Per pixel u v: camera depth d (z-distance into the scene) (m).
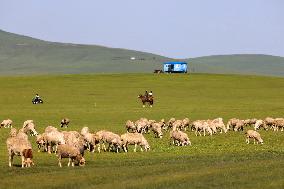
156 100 107.62
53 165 37.38
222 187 29.12
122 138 45.78
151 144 51.09
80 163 36.66
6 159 39.78
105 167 36.06
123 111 86.31
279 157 40.94
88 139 44.38
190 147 49.06
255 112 84.31
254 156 42.03
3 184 30.73
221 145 50.53
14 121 74.56
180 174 32.75
